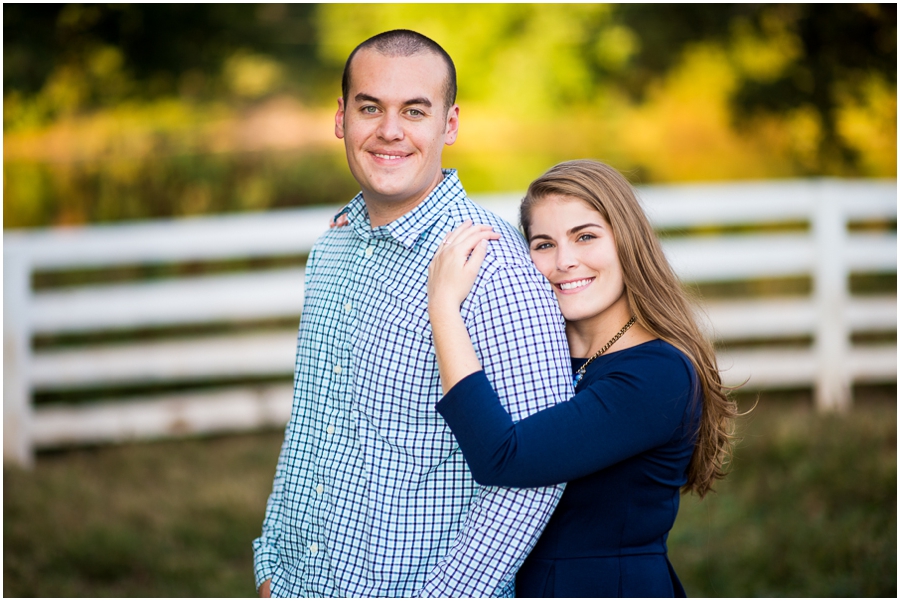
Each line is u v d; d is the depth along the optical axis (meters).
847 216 5.89
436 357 1.82
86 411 5.47
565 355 1.84
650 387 1.75
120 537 3.96
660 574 1.83
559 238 1.90
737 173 9.94
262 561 2.05
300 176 9.77
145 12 9.57
